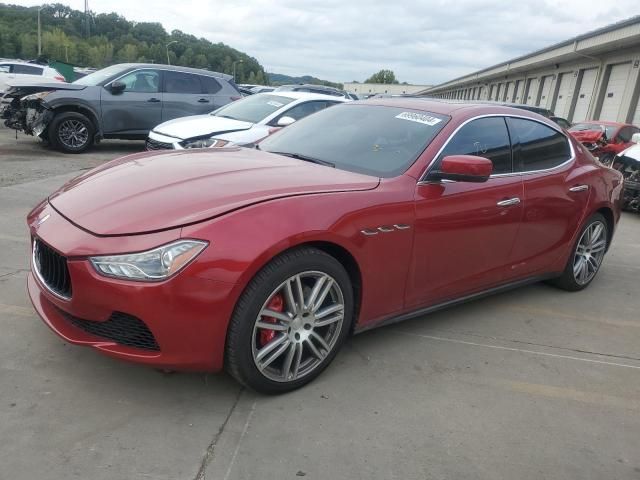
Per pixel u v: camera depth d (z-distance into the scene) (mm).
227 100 11703
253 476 2135
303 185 2756
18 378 2635
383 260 2900
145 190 2664
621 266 5582
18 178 7359
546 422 2674
